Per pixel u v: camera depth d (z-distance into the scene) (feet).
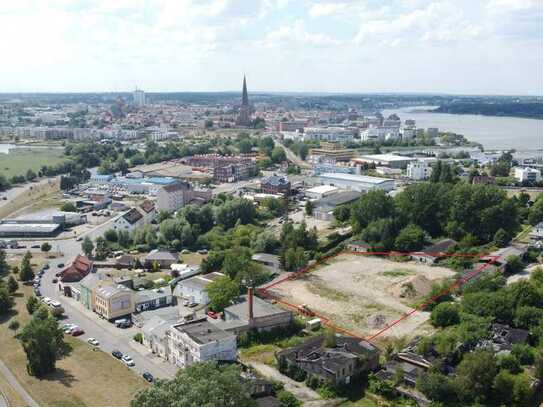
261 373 484.74
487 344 508.94
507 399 431.02
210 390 342.03
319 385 462.60
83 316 619.26
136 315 606.55
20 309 628.28
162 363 508.94
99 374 482.69
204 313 622.13
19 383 464.65
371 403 442.91
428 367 474.49
